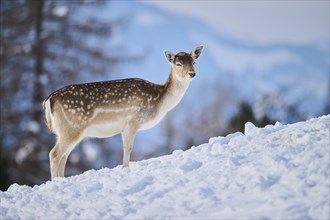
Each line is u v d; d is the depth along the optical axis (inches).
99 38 2144.4
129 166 767.7
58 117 858.8
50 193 695.7
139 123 853.8
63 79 2050.9
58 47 2097.7
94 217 604.4
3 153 1935.3
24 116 2017.7
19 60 2053.4
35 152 1977.1
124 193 636.7
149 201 605.9
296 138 645.3
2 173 1624.0
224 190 583.8
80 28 2113.7
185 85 876.0
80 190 683.4
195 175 627.5
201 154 698.8
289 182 563.2
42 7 2112.5
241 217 533.0
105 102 847.7
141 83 862.5
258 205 544.7
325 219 504.4
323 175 556.7
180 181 624.4
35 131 1982.0
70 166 1975.9
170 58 873.5
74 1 2142.0
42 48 2058.3
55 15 2113.7
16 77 2018.9
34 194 711.1
